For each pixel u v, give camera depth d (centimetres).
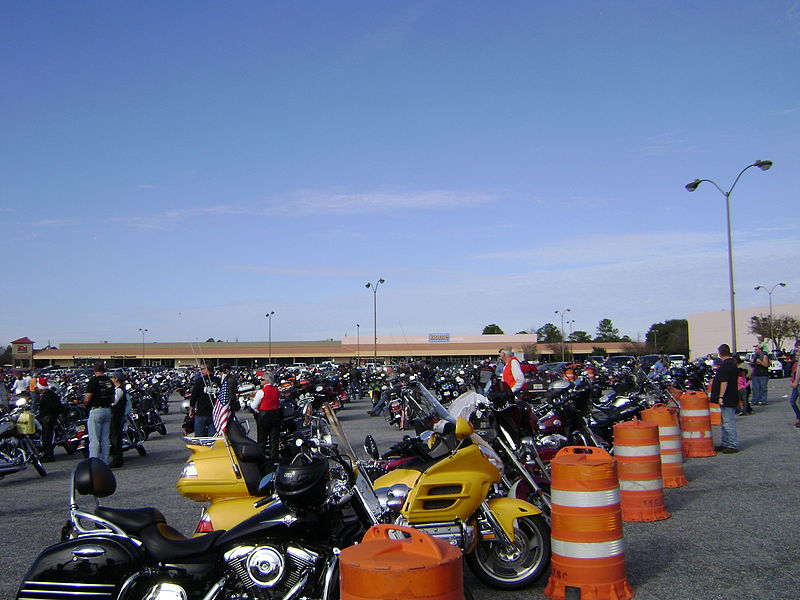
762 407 2166
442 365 5419
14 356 10125
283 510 451
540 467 702
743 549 658
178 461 1381
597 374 2625
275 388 1291
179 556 436
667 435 979
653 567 612
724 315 8406
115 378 1346
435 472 532
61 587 424
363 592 313
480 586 582
